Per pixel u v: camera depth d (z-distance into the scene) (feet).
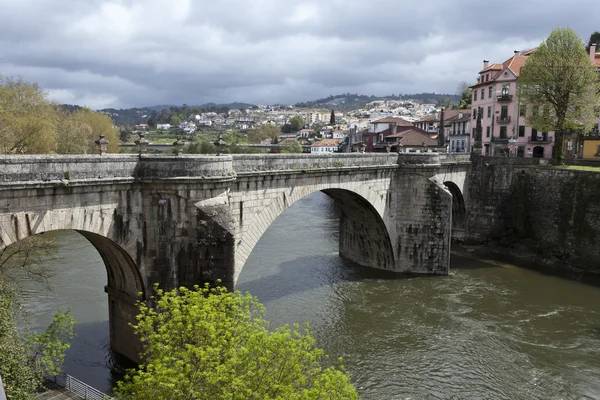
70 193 76.89
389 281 160.97
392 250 170.19
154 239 90.53
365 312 133.39
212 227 89.92
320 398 55.31
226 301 65.57
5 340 68.23
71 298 129.90
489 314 133.90
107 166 82.43
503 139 275.80
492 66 298.35
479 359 108.47
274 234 230.48
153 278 91.45
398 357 108.68
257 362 57.57
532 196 200.54
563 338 119.65
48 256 166.61
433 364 106.01
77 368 95.71
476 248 208.33
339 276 165.48
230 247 90.79
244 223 108.78
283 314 129.90
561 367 105.70
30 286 137.80
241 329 62.80
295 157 122.72
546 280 165.17
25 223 71.20
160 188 88.74
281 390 55.31
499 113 278.67
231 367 55.67
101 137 94.17
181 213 90.17
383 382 98.58
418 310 135.74
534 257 191.11
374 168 153.17
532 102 211.00
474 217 213.87
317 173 130.82
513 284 160.15
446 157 195.72
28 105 209.77
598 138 254.06
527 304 141.90
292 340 62.03
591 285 160.35
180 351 58.85
